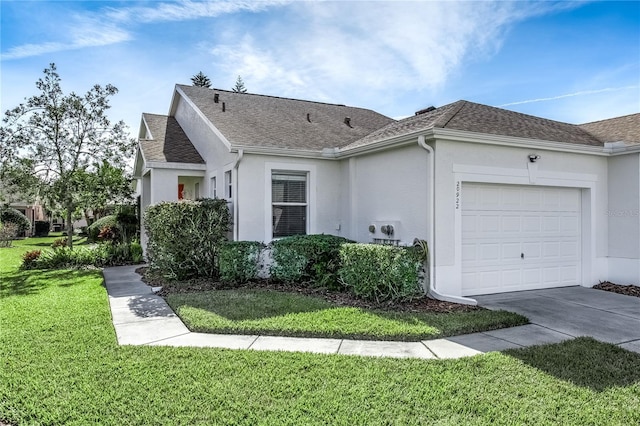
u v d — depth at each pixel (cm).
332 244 922
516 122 989
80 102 1511
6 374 443
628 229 998
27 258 1317
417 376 442
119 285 998
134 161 1611
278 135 1148
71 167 1547
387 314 684
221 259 962
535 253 959
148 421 352
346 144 1175
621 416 362
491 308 760
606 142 1046
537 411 371
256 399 390
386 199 952
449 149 827
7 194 1602
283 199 1079
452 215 829
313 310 709
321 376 441
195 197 1453
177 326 639
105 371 453
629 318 699
